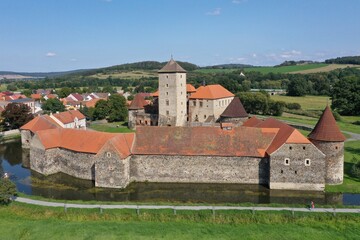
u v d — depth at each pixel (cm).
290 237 4166
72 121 11381
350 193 5747
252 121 8062
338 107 15738
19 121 11544
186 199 5625
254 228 4416
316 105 17200
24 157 8625
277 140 6288
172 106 10531
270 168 5991
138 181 6562
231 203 5312
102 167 6212
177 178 6481
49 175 7088
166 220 4681
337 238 4141
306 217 4672
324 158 5797
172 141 6612
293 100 18912
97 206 5056
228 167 6350
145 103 12238
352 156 7856
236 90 18250
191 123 10738
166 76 10481
